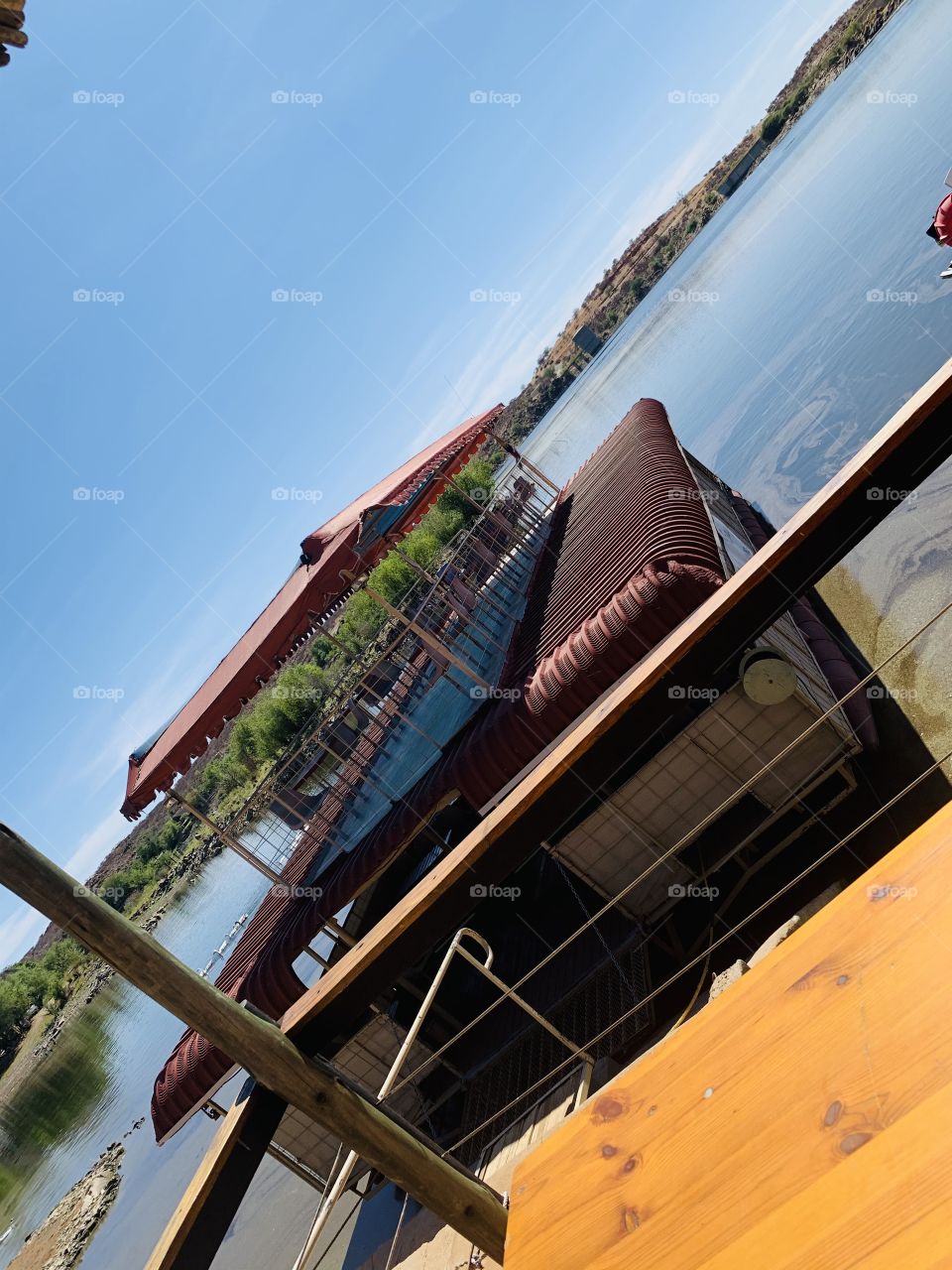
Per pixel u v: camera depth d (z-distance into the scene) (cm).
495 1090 796
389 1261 486
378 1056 934
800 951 128
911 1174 89
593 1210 127
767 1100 114
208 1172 235
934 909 111
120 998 5012
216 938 4162
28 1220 2878
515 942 976
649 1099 135
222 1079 939
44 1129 3825
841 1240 91
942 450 240
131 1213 1919
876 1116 98
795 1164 103
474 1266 307
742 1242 102
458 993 980
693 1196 113
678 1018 623
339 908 879
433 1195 220
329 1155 902
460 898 237
